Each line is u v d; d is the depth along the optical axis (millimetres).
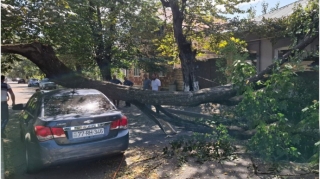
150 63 14578
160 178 3912
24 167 4453
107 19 10773
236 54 5414
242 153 4730
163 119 5984
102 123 4164
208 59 15570
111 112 4461
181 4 11203
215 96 5305
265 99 4137
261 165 4199
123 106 12102
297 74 4691
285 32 7801
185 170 4145
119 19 10617
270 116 4145
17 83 54219
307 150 4266
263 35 10047
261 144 4172
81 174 4195
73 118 3990
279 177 3754
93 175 4145
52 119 3936
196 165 4328
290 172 3904
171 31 13320
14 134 6742
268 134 4098
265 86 4559
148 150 5262
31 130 4059
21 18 6133
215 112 6148
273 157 4316
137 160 4723
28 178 4043
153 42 13398
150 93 5715
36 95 5281
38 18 6324
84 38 8234
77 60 11242
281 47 10297
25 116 5078
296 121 4449
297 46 5285
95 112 4410
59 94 4805
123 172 4203
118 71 13766
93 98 4844
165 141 5922
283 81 4066
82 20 7996
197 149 4918
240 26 10859
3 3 6008
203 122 5738
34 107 4805
